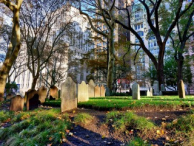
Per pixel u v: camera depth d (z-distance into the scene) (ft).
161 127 10.87
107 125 12.09
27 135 11.53
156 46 107.04
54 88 32.27
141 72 95.20
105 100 22.68
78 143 10.02
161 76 51.29
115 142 9.81
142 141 9.29
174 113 13.71
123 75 71.82
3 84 30.53
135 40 110.01
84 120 12.91
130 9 76.33
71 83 18.15
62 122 12.67
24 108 21.49
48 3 45.70
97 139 10.40
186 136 9.42
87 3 46.06
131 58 77.46
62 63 82.99
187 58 65.62
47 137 10.73
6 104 27.58
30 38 54.03
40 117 14.07
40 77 77.25
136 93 23.81
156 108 15.92
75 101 18.51
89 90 32.58
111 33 44.65
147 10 53.52
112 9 48.78
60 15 49.70
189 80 69.82
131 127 11.21
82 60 71.82
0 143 11.98
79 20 70.38
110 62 44.68
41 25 50.11
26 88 103.45
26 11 44.27
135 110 15.55
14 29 30.81
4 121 15.89
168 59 79.82
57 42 59.52
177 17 48.93
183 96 24.29
